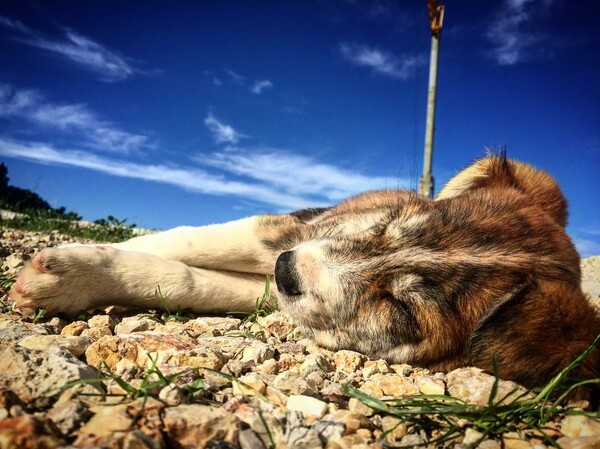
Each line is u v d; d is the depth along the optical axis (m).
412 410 0.22
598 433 0.22
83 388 0.20
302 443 0.19
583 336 0.25
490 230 0.31
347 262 0.31
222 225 0.42
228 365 0.25
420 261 0.30
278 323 0.35
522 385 0.26
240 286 0.40
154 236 0.42
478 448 0.20
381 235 0.32
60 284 0.32
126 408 0.19
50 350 0.23
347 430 0.20
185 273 0.38
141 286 0.36
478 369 0.28
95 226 1.07
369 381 0.26
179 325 0.33
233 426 0.19
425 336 0.30
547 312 0.27
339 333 0.31
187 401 0.21
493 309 0.28
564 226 0.38
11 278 0.43
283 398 0.23
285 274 0.32
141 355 0.25
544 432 0.21
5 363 0.22
